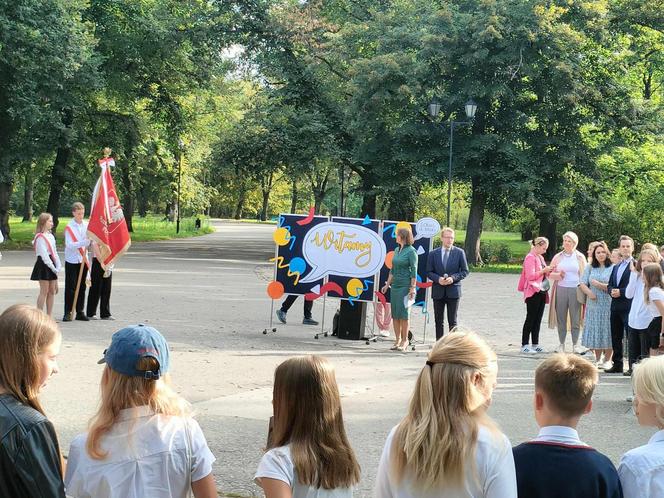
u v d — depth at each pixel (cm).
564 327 1439
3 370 281
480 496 290
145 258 3588
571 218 4206
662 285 1062
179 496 311
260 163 4284
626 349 1302
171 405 314
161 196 6581
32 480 270
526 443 321
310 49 4291
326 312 1891
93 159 4838
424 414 295
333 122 4338
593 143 4334
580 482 306
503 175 3816
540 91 3881
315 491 310
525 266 1420
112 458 304
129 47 4372
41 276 1488
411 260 1388
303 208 12512
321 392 316
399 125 3981
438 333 1444
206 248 4650
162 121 4803
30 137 3997
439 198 5556
